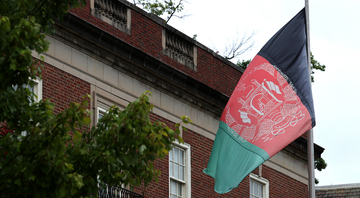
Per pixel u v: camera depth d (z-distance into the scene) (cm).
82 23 1738
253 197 2317
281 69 1712
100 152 995
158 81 2002
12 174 951
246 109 1684
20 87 1016
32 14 1054
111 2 1897
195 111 2142
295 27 1761
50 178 938
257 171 2352
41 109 1064
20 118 1010
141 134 1011
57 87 1681
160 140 1040
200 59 2178
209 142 2173
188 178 2039
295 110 1666
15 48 926
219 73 2244
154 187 1898
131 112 1012
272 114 1662
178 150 2044
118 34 1892
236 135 1670
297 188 2548
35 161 941
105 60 1841
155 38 2020
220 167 1662
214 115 2217
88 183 999
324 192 3197
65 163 932
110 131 1014
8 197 948
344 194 3131
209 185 2125
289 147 2531
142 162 1038
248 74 1725
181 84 2053
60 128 984
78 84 1747
